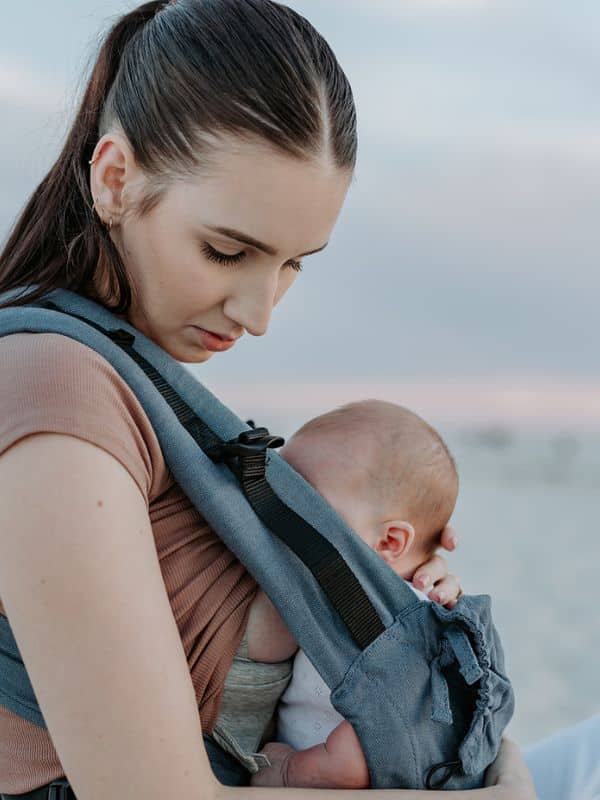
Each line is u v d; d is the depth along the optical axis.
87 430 1.20
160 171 1.39
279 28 1.41
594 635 6.53
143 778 1.17
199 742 1.24
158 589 1.23
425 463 1.75
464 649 1.43
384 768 1.39
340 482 1.72
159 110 1.39
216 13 1.42
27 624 1.17
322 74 1.41
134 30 1.56
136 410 1.30
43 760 1.31
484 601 1.55
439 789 1.43
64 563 1.15
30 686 1.31
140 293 1.47
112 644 1.16
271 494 1.42
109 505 1.19
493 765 1.55
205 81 1.36
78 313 1.44
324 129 1.38
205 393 1.52
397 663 1.40
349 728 1.40
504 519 10.88
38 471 1.17
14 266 1.52
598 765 1.85
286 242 1.40
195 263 1.40
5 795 1.34
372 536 1.71
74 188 1.51
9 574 1.17
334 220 1.45
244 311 1.45
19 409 1.19
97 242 1.46
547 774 1.88
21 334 1.30
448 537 1.80
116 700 1.16
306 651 1.37
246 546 1.36
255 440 1.44
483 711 1.45
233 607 1.37
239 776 1.42
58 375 1.22
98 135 1.51
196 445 1.38
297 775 1.41
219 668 1.36
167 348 1.54
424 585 1.72
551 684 5.60
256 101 1.34
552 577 8.13
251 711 1.44
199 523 1.38
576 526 10.49
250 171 1.35
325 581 1.38
